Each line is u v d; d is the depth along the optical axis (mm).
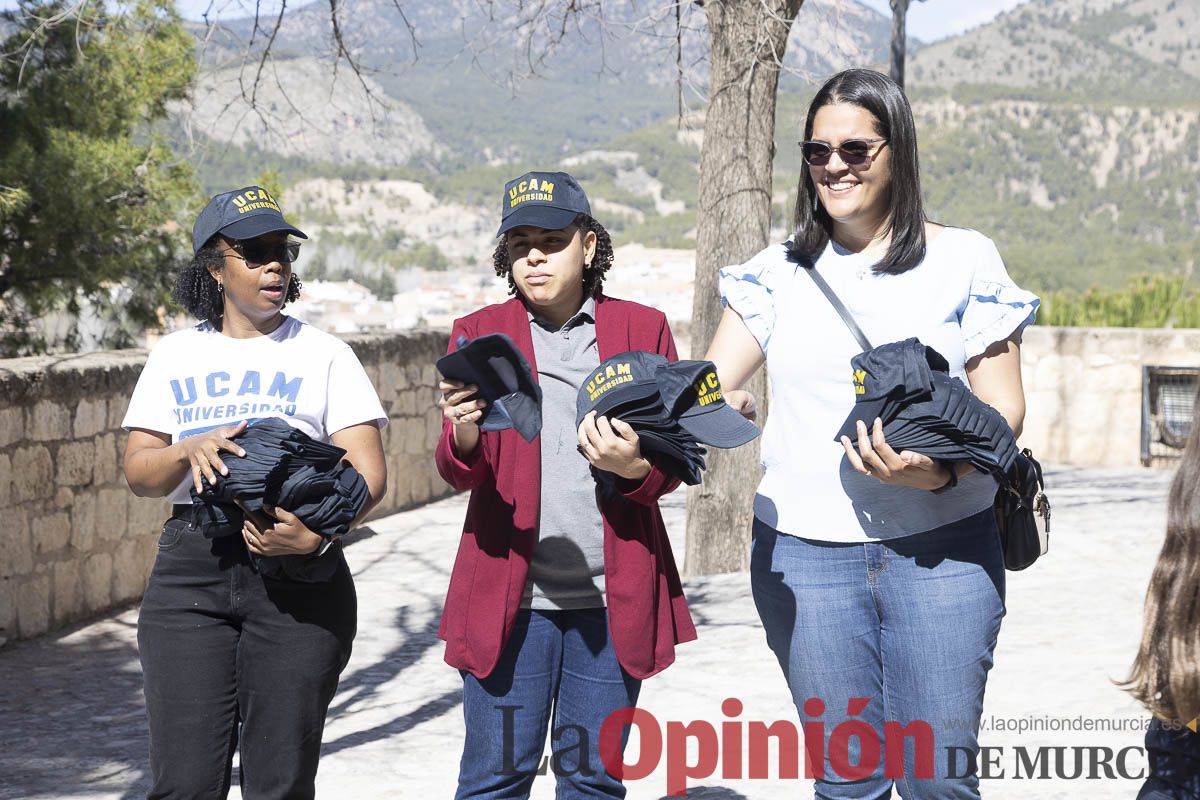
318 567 2744
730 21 7426
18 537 6207
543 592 2809
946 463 2480
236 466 2619
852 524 2676
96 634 6488
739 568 7840
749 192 7523
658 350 2871
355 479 2738
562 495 2793
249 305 2877
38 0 10109
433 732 4852
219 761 2777
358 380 2945
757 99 7484
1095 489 11250
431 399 11656
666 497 12242
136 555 7285
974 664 2635
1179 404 13141
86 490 6762
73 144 12664
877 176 2711
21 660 5977
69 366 6598
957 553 2631
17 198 11789
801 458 2746
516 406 2578
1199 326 15234
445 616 2844
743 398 2809
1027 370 13727
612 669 2836
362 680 5703
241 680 2793
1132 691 1986
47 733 4898
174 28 13461
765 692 5129
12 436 6129
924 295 2707
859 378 2527
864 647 2713
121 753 4652
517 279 2832
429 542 9484
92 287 13328
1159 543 8172
